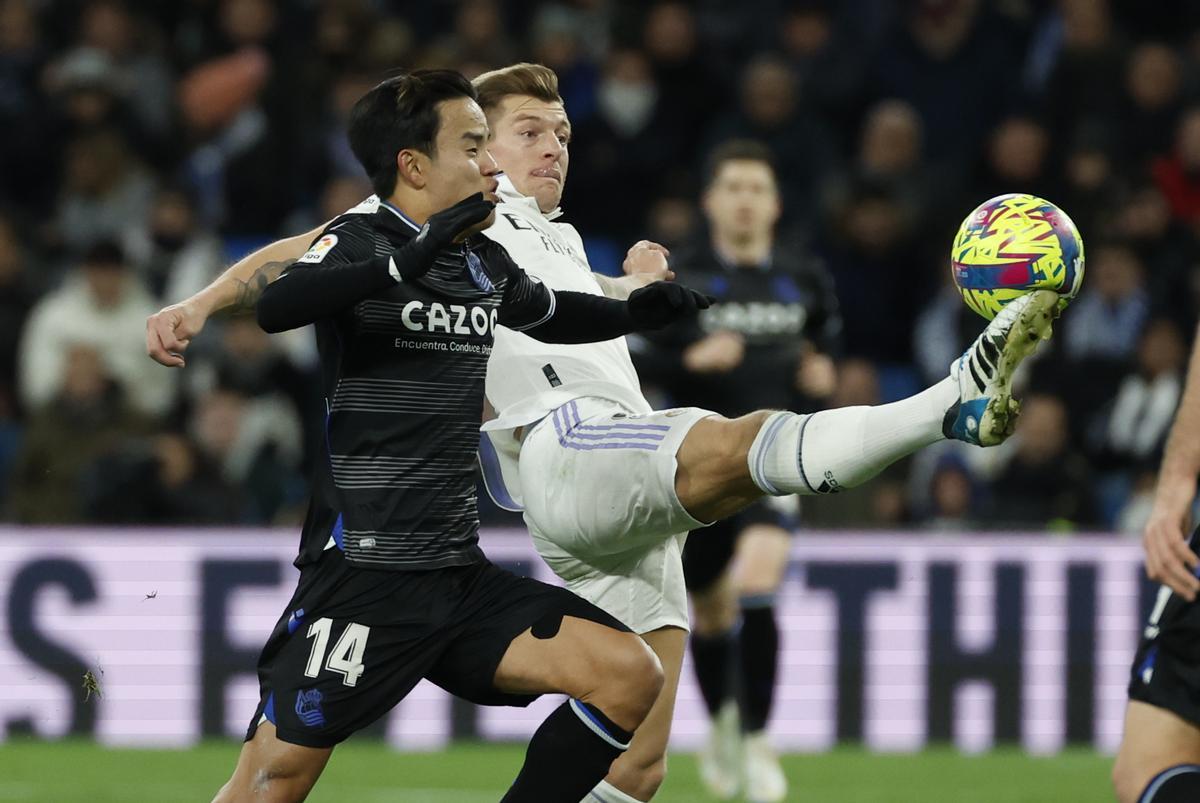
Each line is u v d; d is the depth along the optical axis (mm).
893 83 44625
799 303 27297
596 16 46312
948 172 43031
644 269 18297
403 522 15039
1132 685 14805
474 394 15406
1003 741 32594
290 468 35969
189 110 42938
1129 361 37938
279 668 15156
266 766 15000
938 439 13719
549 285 17297
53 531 32125
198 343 38031
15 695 31906
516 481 17438
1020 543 32781
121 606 32125
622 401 17062
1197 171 41844
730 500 15031
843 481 14133
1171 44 46906
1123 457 37094
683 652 17922
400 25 43875
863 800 25875
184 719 32000
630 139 42156
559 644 15164
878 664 32594
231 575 32250
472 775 28094
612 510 15641
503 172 18109
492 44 42938
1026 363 38125
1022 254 13508
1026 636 32688
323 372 15414
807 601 32625
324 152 41438
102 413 34875
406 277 14016
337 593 15102
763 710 25781
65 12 44938
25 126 42688
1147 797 14023
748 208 26953
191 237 38812
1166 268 40188
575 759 15227
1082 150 41750
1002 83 44406
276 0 44750
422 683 32062
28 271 40375
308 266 14438
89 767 28578
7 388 38938
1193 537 14875
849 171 42875
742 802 25734
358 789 26422
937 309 39875
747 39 46406
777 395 27156
